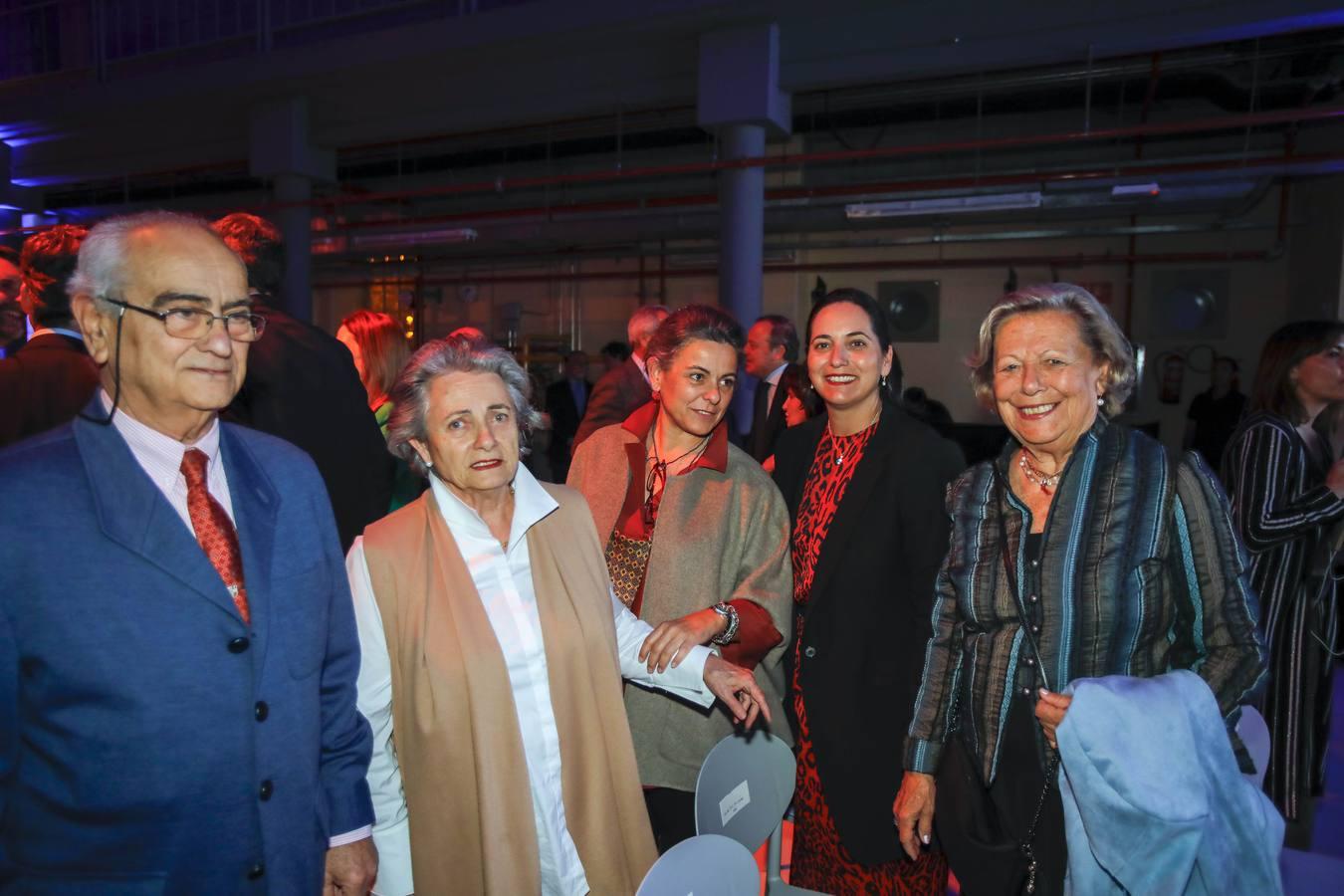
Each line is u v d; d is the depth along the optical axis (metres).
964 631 1.46
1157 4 5.20
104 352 0.97
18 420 1.55
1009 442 1.48
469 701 1.24
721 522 1.67
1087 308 1.33
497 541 1.33
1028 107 7.76
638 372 3.45
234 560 1.05
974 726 1.41
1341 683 3.91
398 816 1.31
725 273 6.37
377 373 2.76
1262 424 2.05
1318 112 4.76
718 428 1.73
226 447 1.11
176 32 8.27
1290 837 2.53
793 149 8.94
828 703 1.68
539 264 10.89
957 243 8.36
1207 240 8.16
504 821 1.22
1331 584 2.22
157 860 0.96
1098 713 1.21
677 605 1.65
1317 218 7.04
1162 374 8.35
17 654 0.91
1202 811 1.18
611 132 8.48
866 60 5.91
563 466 6.91
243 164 8.60
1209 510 1.27
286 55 7.41
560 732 1.30
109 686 0.92
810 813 1.79
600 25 6.20
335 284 11.27
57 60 8.93
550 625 1.32
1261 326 8.02
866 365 1.72
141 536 0.95
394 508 2.64
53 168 9.62
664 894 1.17
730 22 6.05
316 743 1.11
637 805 1.36
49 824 0.94
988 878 1.40
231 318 0.99
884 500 1.68
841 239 9.20
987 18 5.60
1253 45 5.95
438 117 7.52
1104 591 1.28
